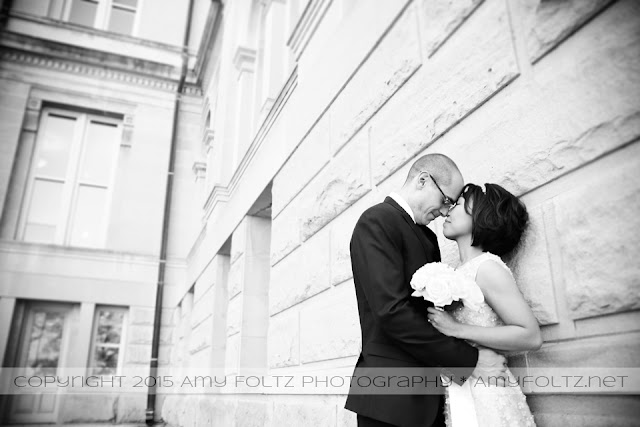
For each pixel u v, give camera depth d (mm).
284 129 4449
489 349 1505
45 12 11969
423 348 1439
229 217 6676
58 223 11297
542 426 1588
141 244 11078
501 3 1929
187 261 10727
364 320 1704
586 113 1509
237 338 5461
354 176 3004
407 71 2555
